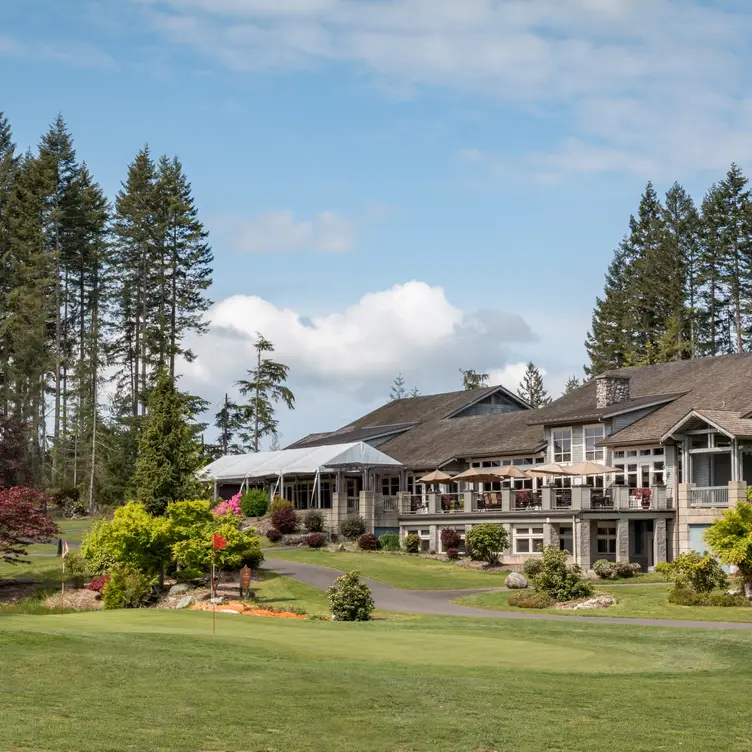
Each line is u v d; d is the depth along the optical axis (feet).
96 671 58.23
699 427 158.10
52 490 281.95
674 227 325.01
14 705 48.75
